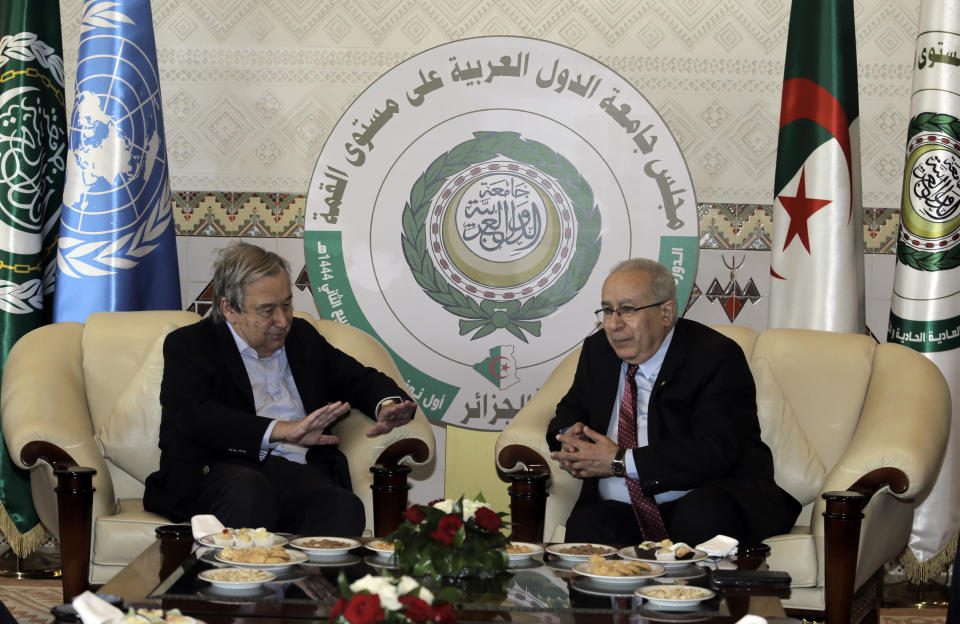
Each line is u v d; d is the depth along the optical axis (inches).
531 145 197.3
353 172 196.7
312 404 149.3
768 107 198.8
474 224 198.4
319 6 199.0
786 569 129.0
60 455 137.5
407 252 197.6
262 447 135.7
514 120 197.2
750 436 140.8
